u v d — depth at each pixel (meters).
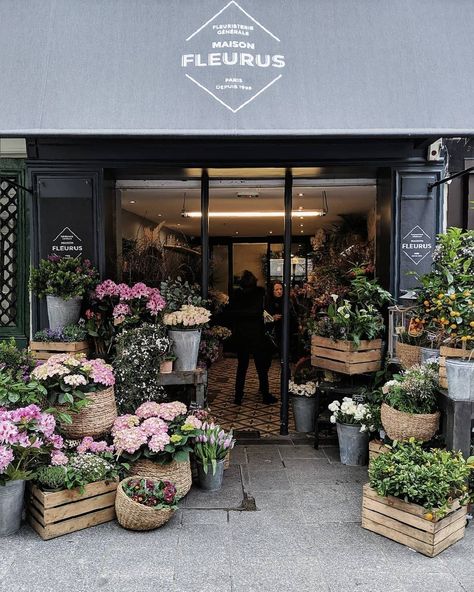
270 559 2.83
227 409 5.99
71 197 4.64
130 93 3.50
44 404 3.42
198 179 5.13
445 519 2.92
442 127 3.46
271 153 4.60
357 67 3.60
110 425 3.65
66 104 3.46
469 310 3.25
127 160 4.62
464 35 3.72
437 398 3.52
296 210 7.09
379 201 4.96
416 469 2.97
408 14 3.77
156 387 4.10
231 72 3.54
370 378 4.61
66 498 3.05
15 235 5.09
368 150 4.58
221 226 8.95
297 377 5.21
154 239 5.98
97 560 2.81
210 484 3.68
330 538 3.06
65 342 4.28
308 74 3.57
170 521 3.25
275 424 5.37
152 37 3.66
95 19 3.71
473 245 3.73
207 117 3.43
